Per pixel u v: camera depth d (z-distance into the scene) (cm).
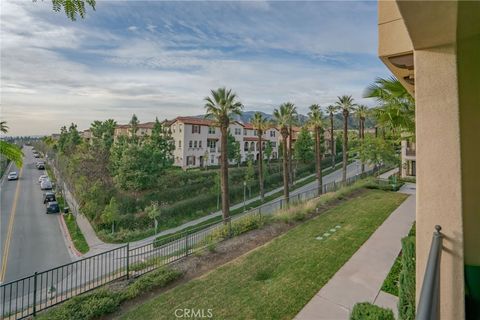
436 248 179
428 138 209
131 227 2150
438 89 205
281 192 3297
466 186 245
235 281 699
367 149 2512
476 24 195
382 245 852
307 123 4044
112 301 628
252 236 1009
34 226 2117
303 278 680
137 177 2492
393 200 1486
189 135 3875
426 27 180
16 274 1392
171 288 708
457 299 198
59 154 4128
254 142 4894
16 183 3694
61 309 607
